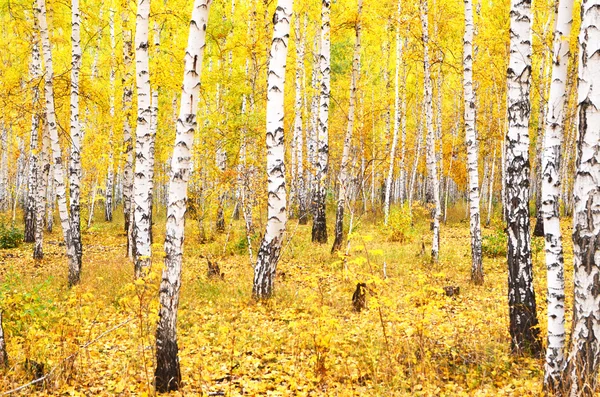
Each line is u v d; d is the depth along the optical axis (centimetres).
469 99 1065
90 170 2341
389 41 2323
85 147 2266
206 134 1522
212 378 546
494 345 613
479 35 1764
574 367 394
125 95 1410
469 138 1069
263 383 528
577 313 391
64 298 909
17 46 1574
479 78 1912
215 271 1098
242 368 572
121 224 2423
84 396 506
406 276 1077
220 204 1720
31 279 1074
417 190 3869
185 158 498
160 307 505
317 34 2022
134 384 537
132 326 741
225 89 1731
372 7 1560
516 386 497
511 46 600
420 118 2705
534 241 1333
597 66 367
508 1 1692
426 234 1956
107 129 1992
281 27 813
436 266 1220
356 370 561
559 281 445
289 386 529
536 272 1124
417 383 518
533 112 2377
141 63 855
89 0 1775
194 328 727
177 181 496
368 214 2428
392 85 2695
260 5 1759
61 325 683
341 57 2483
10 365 554
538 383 495
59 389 519
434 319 736
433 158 1323
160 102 2114
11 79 1492
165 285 501
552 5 1595
